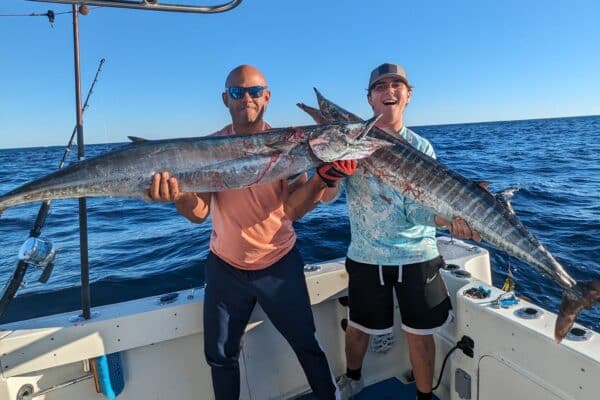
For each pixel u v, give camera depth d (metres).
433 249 2.56
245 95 2.34
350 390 2.73
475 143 35.44
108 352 2.27
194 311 2.48
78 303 4.84
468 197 2.35
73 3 1.96
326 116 2.76
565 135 44.47
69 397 2.29
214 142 2.21
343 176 2.20
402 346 3.07
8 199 2.05
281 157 2.24
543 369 1.93
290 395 2.82
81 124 2.25
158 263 6.07
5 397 2.11
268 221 2.31
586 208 8.40
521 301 2.27
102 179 2.08
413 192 2.39
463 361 2.47
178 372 2.53
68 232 8.95
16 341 2.11
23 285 2.34
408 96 2.74
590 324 3.89
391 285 2.59
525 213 8.16
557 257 5.53
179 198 2.22
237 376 2.41
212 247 2.47
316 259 5.88
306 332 2.40
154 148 2.13
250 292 2.38
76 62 2.21
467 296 2.41
